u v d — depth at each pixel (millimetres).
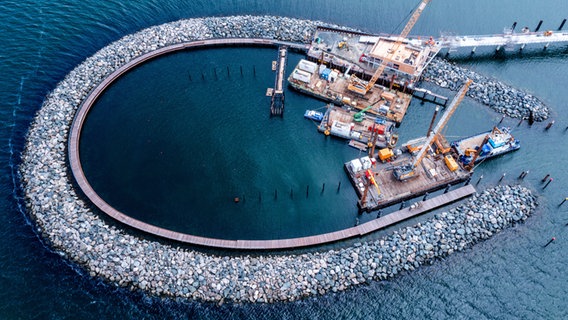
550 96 135375
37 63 132500
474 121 127750
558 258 100875
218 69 138500
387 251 99438
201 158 116938
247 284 92875
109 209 103125
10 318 88000
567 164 118750
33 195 104375
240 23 147125
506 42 145000
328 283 94250
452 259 99688
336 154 119062
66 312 89312
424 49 134125
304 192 111375
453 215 106125
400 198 108562
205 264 95438
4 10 144375
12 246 97438
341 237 101125
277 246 99000
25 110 121938
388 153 113438
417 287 95438
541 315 92625
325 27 146375
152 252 96750
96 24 146125
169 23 148000
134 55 138000
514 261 99938
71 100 124375
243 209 107438
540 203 109750
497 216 106062
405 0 167375
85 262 95438
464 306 93312
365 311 91688
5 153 113250
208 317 89500
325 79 133625
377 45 134625
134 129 122500
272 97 128375
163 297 91500
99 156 116375
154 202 107812
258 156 117938
